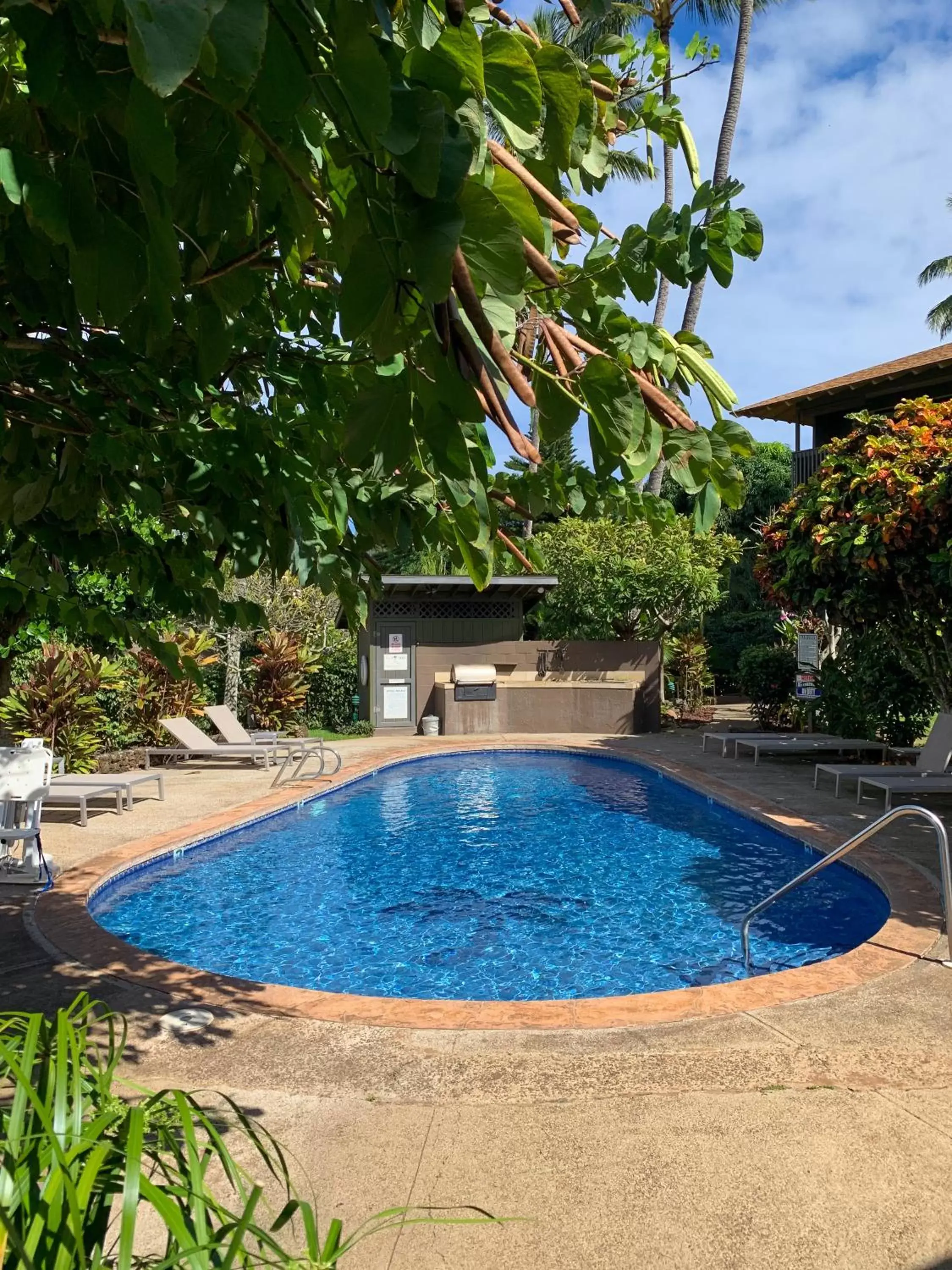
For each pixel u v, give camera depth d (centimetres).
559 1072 396
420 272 108
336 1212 291
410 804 1257
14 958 554
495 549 288
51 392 271
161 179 115
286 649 1859
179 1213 111
